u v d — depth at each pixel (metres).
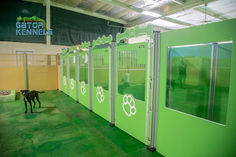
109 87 3.40
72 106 4.93
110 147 2.49
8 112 4.31
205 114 1.92
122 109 3.07
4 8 6.99
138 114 2.64
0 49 6.99
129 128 2.90
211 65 1.85
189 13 7.99
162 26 10.45
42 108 4.71
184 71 2.13
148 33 2.33
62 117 3.92
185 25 10.04
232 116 1.47
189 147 1.87
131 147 2.48
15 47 7.29
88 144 2.59
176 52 2.15
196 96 2.01
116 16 10.01
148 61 2.36
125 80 3.19
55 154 2.31
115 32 10.65
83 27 9.12
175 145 2.04
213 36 1.59
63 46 8.45
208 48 1.87
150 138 2.38
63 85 7.29
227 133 1.51
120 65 3.14
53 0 7.86
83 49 5.06
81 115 4.06
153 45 2.24
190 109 2.06
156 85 2.28
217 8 7.30
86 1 7.98
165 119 2.17
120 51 3.05
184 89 2.13
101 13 9.59
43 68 7.86
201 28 1.70
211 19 8.95
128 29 2.75
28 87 7.56
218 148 1.59
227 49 1.71
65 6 8.35
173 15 8.34
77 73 5.36
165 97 2.16
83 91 4.95
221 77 1.77
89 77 4.38
